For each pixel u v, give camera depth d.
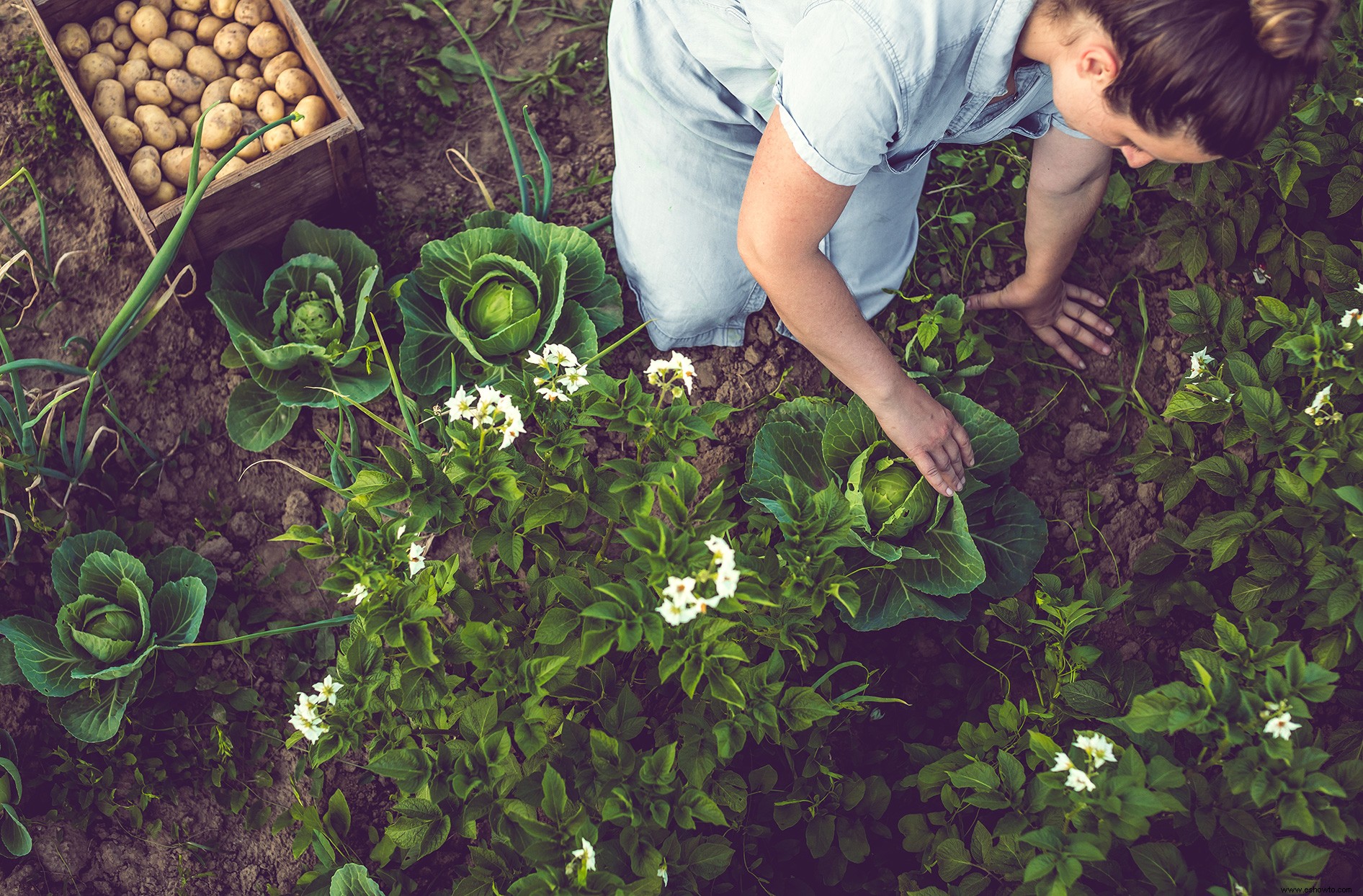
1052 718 2.39
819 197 1.86
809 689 2.14
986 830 2.23
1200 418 2.58
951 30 1.69
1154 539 2.83
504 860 2.07
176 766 2.51
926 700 2.71
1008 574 2.65
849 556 2.58
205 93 2.82
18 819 2.31
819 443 2.70
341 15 3.27
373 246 3.01
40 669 2.36
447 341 2.77
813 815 2.40
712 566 1.84
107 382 2.80
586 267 2.80
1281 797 1.97
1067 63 1.65
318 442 2.85
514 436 1.97
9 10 3.05
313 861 2.49
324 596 2.74
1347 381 2.42
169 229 2.57
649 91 2.43
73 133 2.93
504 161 3.17
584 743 2.20
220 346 2.89
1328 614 2.23
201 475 2.81
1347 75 2.74
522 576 2.69
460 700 2.29
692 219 2.65
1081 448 2.92
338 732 2.13
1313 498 2.34
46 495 2.66
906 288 3.00
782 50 2.02
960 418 2.62
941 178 3.14
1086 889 2.00
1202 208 2.90
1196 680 2.59
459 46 3.29
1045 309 2.90
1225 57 1.42
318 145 2.67
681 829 2.42
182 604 2.52
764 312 3.00
